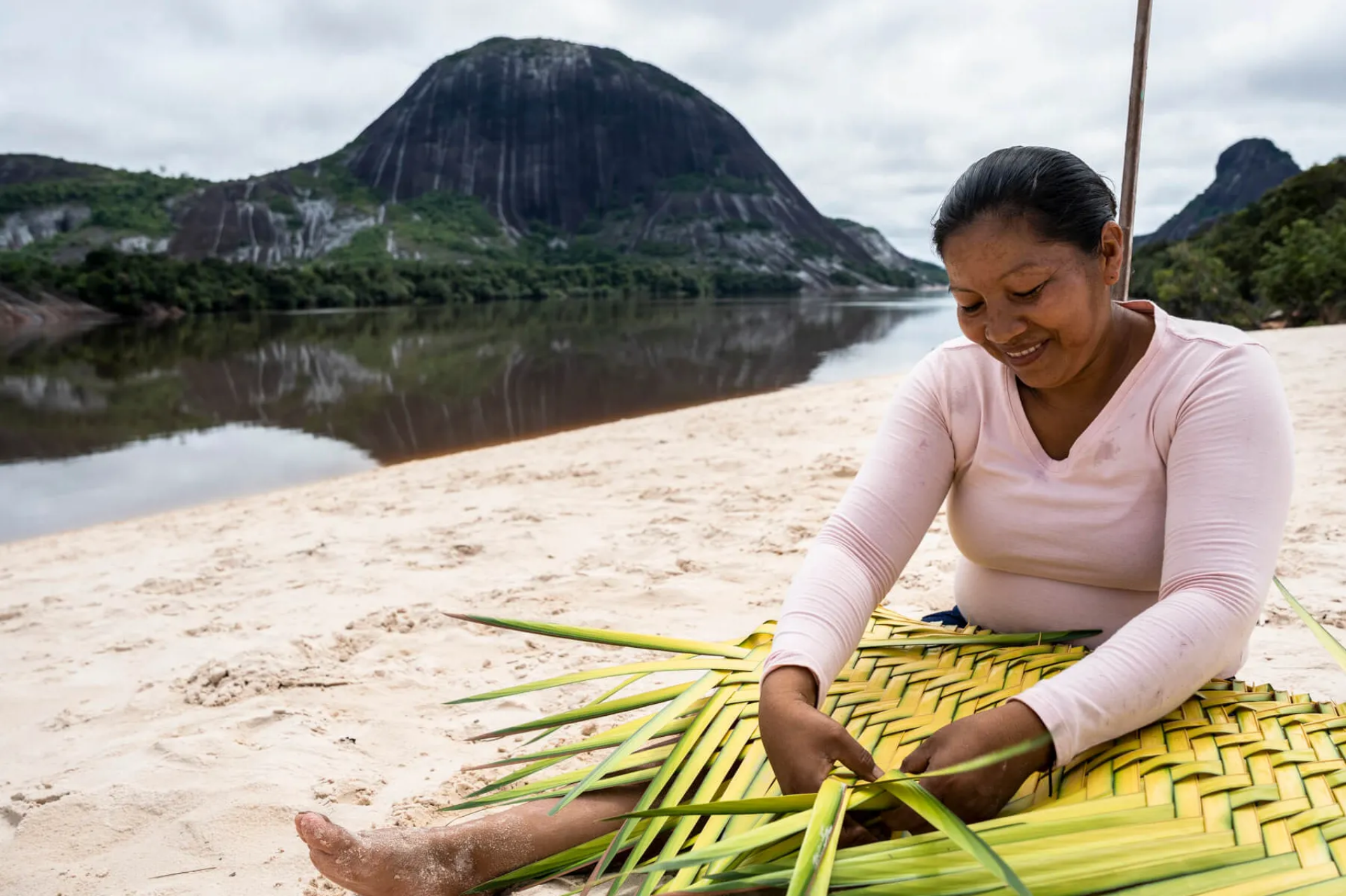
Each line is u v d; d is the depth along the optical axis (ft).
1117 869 3.83
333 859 5.13
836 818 4.10
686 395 46.03
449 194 621.72
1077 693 4.52
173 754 8.35
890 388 33.73
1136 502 5.39
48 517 23.90
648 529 15.44
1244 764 4.39
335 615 12.37
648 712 8.64
